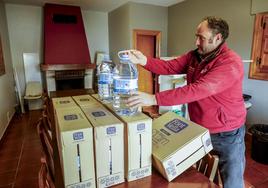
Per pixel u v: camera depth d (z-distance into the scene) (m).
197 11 4.21
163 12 5.06
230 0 3.48
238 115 1.31
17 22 5.01
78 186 0.70
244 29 3.28
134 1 4.63
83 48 5.35
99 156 0.71
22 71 5.21
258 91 3.14
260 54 3.06
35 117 4.58
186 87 1.01
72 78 5.40
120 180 0.76
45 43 5.01
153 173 0.83
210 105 1.26
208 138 0.89
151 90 5.09
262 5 2.97
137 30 4.83
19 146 3.15
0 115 3.40
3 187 2.18
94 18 5.79
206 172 0.98
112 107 0.93
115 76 1.06
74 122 0.74
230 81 1.09
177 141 0.85
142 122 0.76
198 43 1.26
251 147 2.69
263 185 2.14
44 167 0.76
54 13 5.03
